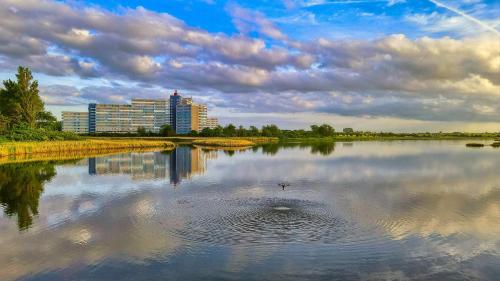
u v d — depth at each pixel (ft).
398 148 384.47
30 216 83.76
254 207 91.04
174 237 67.56
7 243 65.31
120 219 80.38
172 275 52.06
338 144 495.41
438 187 121.60
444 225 75.31
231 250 61.11
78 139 392.06
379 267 54.39
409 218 80.64
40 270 54.08
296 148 371.15
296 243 64.08
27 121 364.79
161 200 100.12
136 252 60.59
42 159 228.84
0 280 50.98
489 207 91.56
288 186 123.24
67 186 124.47
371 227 73.56
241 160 223.71
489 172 163.12
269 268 54.03
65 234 70.23
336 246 62.75
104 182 133.08
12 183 131.34
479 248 62.13
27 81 368.48
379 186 123.44
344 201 98.48
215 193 110.42
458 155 271.49
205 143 468.34
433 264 55.57
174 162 209.87
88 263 56.34
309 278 50.96
